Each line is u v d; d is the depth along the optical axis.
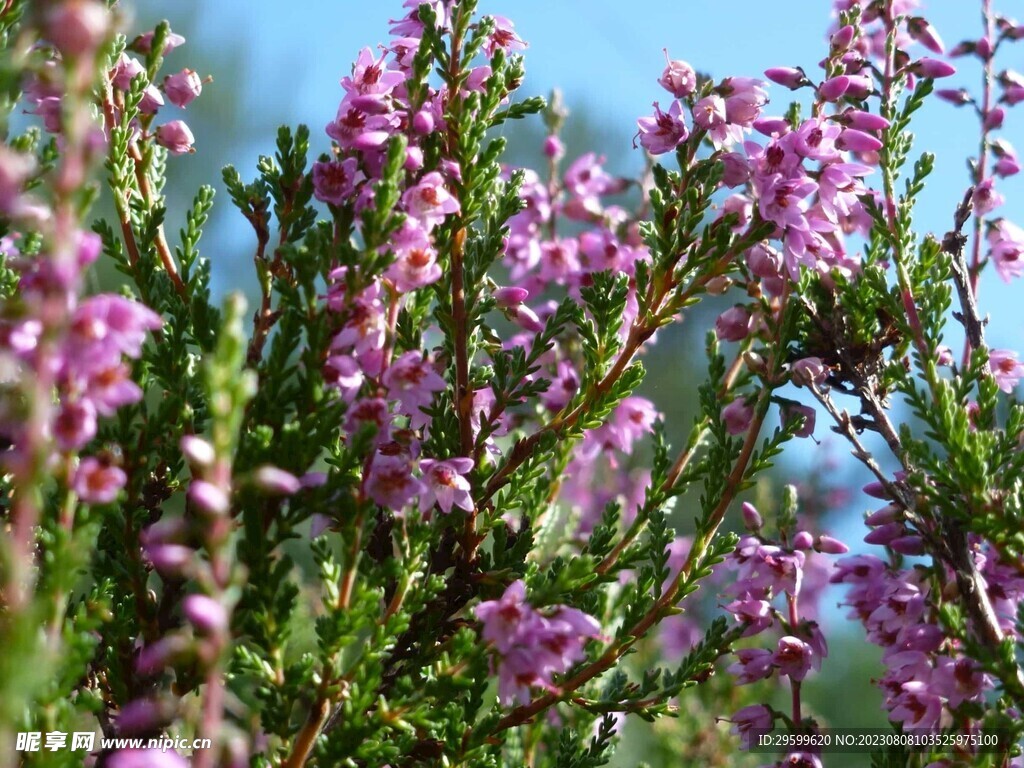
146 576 0.20
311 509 0.20
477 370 0.23
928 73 0.24
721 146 0.23
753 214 0.22
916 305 0.23
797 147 0.22
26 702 0.18
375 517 0.21
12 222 0.21
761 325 0.24
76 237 0.18
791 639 0.23
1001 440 0.22
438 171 0.22
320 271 0.21
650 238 0.23
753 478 0.24
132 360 0.21
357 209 0.21
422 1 0.22
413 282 0.20
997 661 0.21
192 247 0.22
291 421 0.21
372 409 0.20
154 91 0.23
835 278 0.24
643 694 0.22
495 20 0.22
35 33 0.19
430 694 0.20
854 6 0.24
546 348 0.23
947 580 0.22
